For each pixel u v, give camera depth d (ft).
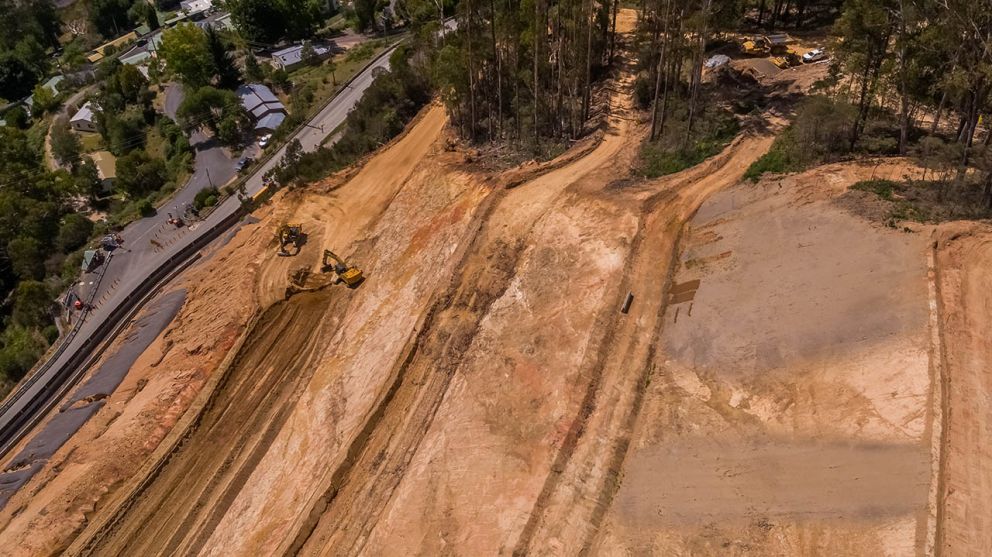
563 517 105.40
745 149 170.60
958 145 132.46
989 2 126.21
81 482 142.72
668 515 100.12
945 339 101.19
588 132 201.67
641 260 145.07
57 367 195.11
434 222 183.73
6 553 132.05
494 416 126.21
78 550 130.82
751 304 124.67
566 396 122.93
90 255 237.04
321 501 123.75
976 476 86.33
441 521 112.47
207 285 205.26
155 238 247.70
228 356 168.25
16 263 246.47
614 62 244.01
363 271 188.03
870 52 146.30
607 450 113.09
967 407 93.40
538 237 159.02
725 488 99.91
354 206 212.84
